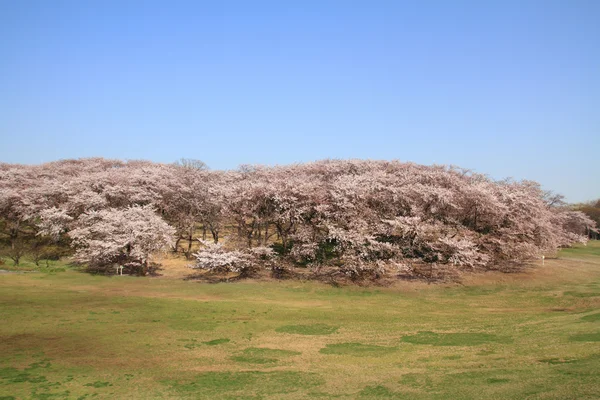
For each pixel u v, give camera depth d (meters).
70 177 62.25
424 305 35.41
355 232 43.38
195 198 56.06
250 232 48.59
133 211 47.25
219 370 19.25
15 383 17.45
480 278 44.19
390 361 20.03
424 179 53.41
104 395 16.36
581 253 61.31
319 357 21.09
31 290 35.62
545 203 66.56
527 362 17.64
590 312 27.55
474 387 15.05
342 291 40.06
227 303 33.78
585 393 12.93
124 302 32.53
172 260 51.66
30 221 58.97
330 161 70.56
